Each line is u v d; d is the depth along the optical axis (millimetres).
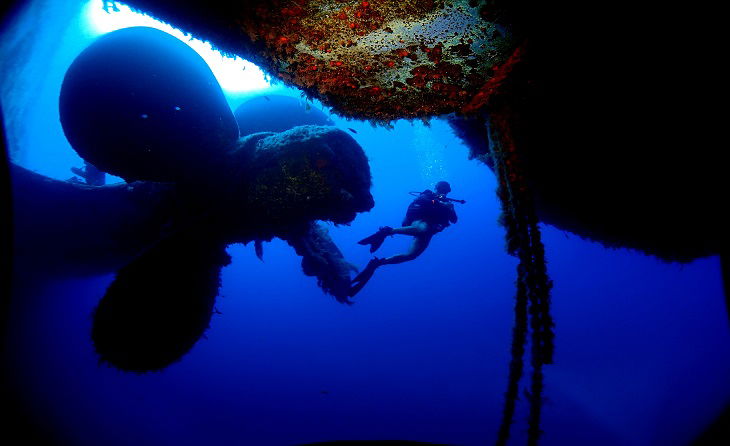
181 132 3191
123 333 3188
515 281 2719
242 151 3561
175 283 3387
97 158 3246
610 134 2756
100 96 2898
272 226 3680
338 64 2875
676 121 2430
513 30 2305
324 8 2254
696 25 1872
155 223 4113
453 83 2982
